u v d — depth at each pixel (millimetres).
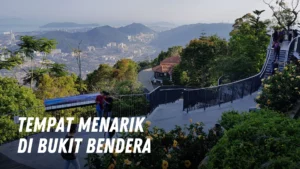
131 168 6156
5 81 16797
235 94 15570
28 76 31625
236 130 4879
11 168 8555
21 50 32125
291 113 10008
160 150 6672
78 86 30812
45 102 12789
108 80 39281
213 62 35969
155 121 12648
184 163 6895
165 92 17141
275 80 10914
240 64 26312
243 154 4316
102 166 6516
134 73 45094
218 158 4605
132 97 14609
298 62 14094
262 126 4863
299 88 10648
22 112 12227
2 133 11094
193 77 39969
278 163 3875
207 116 13078
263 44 30234
